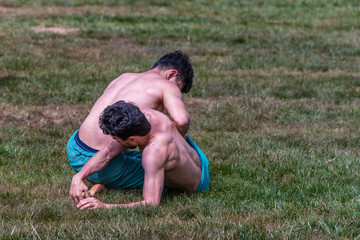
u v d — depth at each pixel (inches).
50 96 963.3
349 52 1512.1
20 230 404.5
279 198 515.8
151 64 1280.8
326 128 819.4
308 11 2288.4
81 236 398.6
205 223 430.0
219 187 549.0
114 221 426.6
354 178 582.2
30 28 1689.2
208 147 707.4
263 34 1765.5
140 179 516.4
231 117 868.0
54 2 2237.9
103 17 1940.2
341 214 461.7
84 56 1342.3
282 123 849.5
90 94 983.6
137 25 1839.3
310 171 608.4
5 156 642.8
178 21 1953.7
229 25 1914.4
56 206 469.1
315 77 1192.2
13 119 821.2
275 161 647.1
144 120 448.5
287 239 402.3
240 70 1262.3
